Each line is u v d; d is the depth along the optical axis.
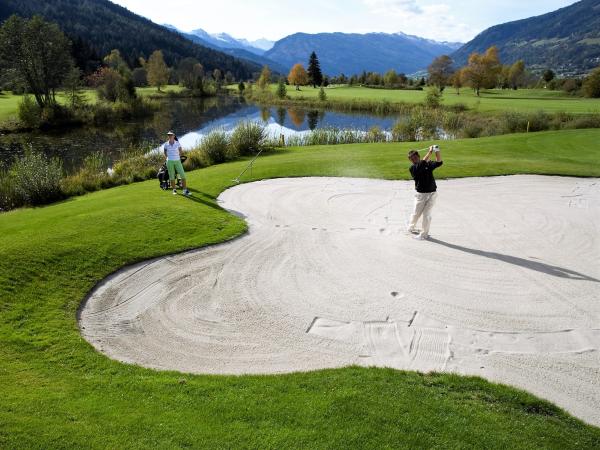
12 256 9.73
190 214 13.14
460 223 12.98
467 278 9.66
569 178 18.06
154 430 5.36
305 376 6.61
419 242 11.58
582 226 12.76
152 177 21.55
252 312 8.47
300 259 10.62
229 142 26.09
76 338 7.59
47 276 9.34
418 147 26.45
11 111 52.34
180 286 9.42
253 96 95.31
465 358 7.18
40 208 15.55
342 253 10.95
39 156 19.72
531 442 5.39
